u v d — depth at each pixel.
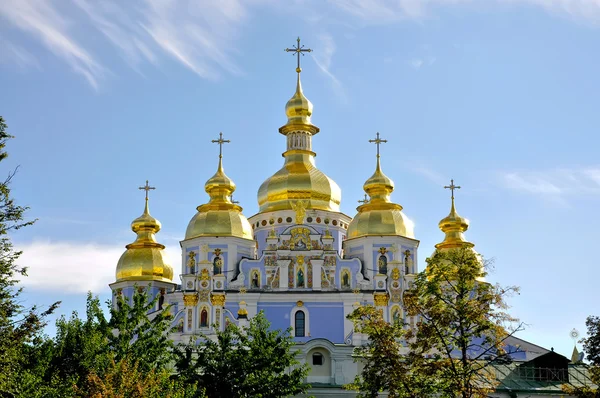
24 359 63.19
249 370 71.69
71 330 70.00
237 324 106.00
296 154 128.12
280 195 124.44
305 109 130.62
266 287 112.38
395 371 65.31
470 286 67.75
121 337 71.69
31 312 59.62
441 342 67.44
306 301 111.44
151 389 59.44
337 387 90.12
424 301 68.44
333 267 113.31
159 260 127.75
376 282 112.12
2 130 59.78
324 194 124.81
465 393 63.69
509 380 95.12
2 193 58.50
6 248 58.47
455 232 127.12
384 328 67.88
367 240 116.62
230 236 116.38
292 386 72.44
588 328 71.94
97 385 58.03
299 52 134.62
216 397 70.38
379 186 122.06
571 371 98.50
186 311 109.88
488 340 66.19
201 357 72.31
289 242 114.19
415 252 118.75
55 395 60.94
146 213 131.12
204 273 111.00
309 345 92.12
